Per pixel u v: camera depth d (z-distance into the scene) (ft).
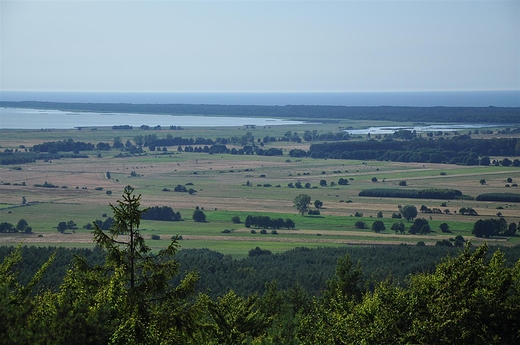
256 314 173.99
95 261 375.25
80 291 119.85
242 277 408.46
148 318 111.65
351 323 139.74
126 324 109.40
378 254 501.15
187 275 119.24
